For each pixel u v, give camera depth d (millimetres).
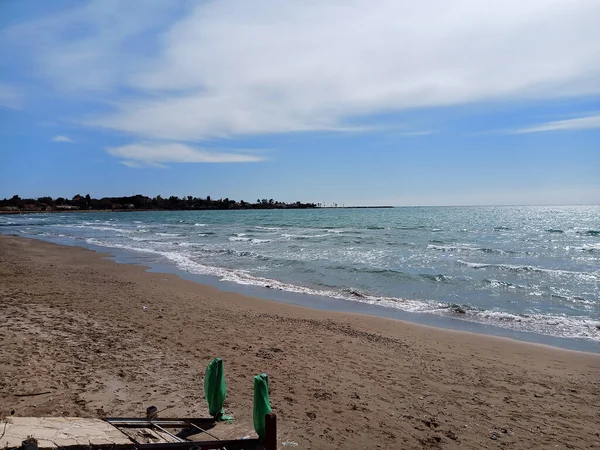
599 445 5449
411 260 22875
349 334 10219
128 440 4480
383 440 5367
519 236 37781
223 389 5559
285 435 5320
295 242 33250
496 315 12422
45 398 5730
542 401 6750
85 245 32188
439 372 7910
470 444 5383
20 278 15961
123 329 9477
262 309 12789
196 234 43781
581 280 17266
